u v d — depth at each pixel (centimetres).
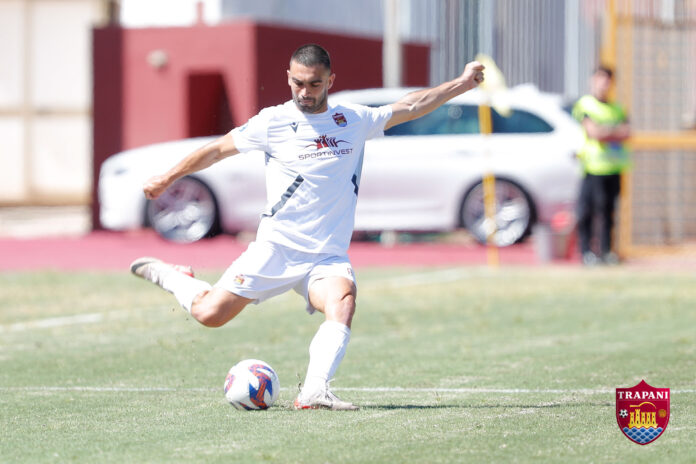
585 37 8288
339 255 2108
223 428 1936
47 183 9406
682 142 5481
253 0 7806
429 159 5903
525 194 5866
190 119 7431
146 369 2677
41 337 3209
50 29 9319
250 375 2102
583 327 3325
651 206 5616
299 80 2034
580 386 2369
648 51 5572
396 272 4950
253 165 6147
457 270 5025
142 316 3644
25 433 1922
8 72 9356
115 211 6288
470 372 2575
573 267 5131
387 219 5934
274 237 2083
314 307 2106
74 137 9344
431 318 3562
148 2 7812
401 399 2231
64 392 2361
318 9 8250
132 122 7506
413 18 8344
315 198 2077
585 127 5084
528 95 6000
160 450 1766
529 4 8294
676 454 1723
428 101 2164
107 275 4834
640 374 2511
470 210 5903
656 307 3753
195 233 6200
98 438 1870
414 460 1681
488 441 1812
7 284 4503
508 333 3225
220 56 7319
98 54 7556
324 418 2009
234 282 2088
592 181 5100
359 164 2123
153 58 7444
